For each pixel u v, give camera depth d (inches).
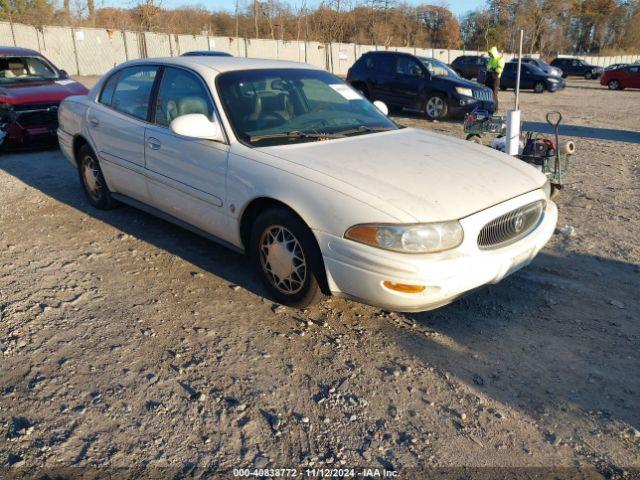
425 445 103.8
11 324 140.2
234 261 181.0
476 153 162.6
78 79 994.1
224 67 172.9
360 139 161.6
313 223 131.8
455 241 125.0
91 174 222.2
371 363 127.6
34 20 1228.5
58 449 100.7
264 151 148.6
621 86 1085.1
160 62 187.6
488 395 117.8
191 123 151.7
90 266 175.8
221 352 130.3
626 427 108.7
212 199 158.4
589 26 2847.0
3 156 329.1
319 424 108.3
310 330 140.7
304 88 180.1
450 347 134.6
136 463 98.0
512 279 171.0
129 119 191.8
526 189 146.2
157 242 195.9
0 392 115.1
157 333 137.7
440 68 592.1
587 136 447.8
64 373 121.5
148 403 112.7
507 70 996.6
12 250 187.0
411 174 138.4
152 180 181.5
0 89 331.6
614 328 143.8
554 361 129.7
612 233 211.0
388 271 121.7
